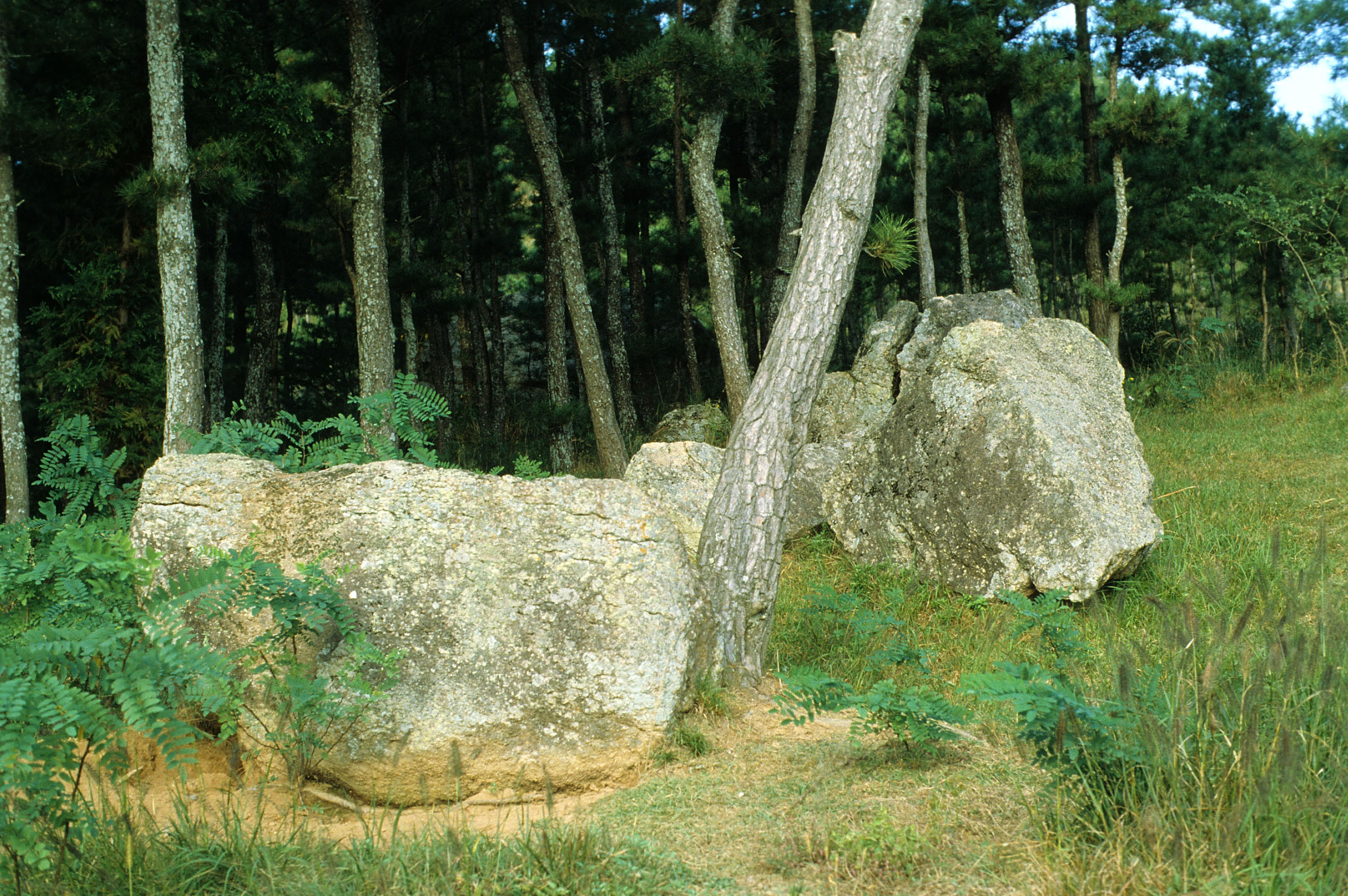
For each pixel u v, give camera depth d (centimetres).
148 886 338
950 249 2520
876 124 636
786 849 364
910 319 1137
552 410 1527
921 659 574
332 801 466
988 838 361
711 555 597
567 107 2361
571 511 519
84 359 1402
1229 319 2511
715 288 1163
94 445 701
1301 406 1354
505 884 325
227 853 361
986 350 866
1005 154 1614
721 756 480
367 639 485
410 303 1798
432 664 484
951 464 832
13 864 331
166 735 345
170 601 402
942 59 1488
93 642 359
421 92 2027
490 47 2033
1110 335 1627
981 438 819
